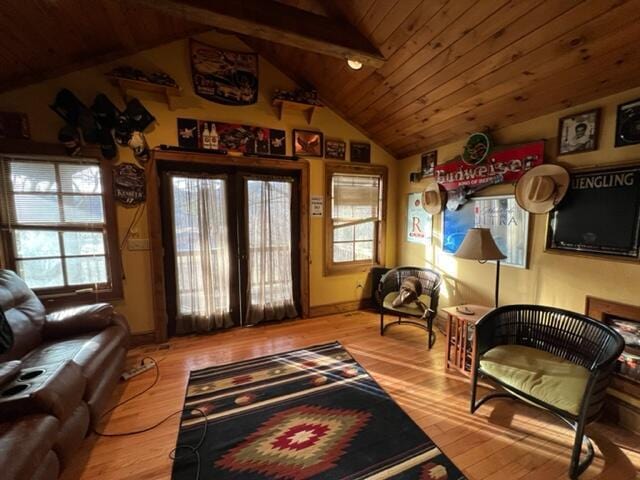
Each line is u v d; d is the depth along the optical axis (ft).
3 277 6.73
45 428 4.02
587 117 6.42
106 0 6.40
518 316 6.68
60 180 8.32
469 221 9.57
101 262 8.95
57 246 8.49
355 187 12.30
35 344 6.51
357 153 12.07
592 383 4.46
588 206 6.47
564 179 6.81
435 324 10.96
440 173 10.60
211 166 10.11
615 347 4.90
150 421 6.07
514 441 5.50
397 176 13.07
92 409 5.44
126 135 8.66
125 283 9.18
